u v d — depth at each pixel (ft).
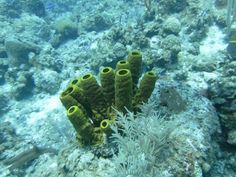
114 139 2.65
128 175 2.29
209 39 8.25
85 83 2.63
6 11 13.52
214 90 3.56
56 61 9.21
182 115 2.89
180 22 8.91
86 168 2.57
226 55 7.08
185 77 6.77
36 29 12.09
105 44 8.09
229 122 3.03
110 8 12.16
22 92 8.75
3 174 5.04
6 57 10.61
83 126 2.56
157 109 3.04
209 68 6.90
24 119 7.80
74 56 9.42
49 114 7.64
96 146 2.66
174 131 2.66
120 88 2.51
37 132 6.98
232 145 3.00
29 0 13.98
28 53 9.52
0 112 8.36
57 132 6.59
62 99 2.63
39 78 8.59
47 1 15.93
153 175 2.31
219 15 8.64
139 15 10.66
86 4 13.85
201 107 3.00
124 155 2.35
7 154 5.75
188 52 7.65
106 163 2.58
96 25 11.05
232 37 7.41
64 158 2.83
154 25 8.32
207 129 2.77
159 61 7.07
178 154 2.46
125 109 2.66
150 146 2.40
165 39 7.38
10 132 6.74
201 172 2.39
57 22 11.51
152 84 2.73
